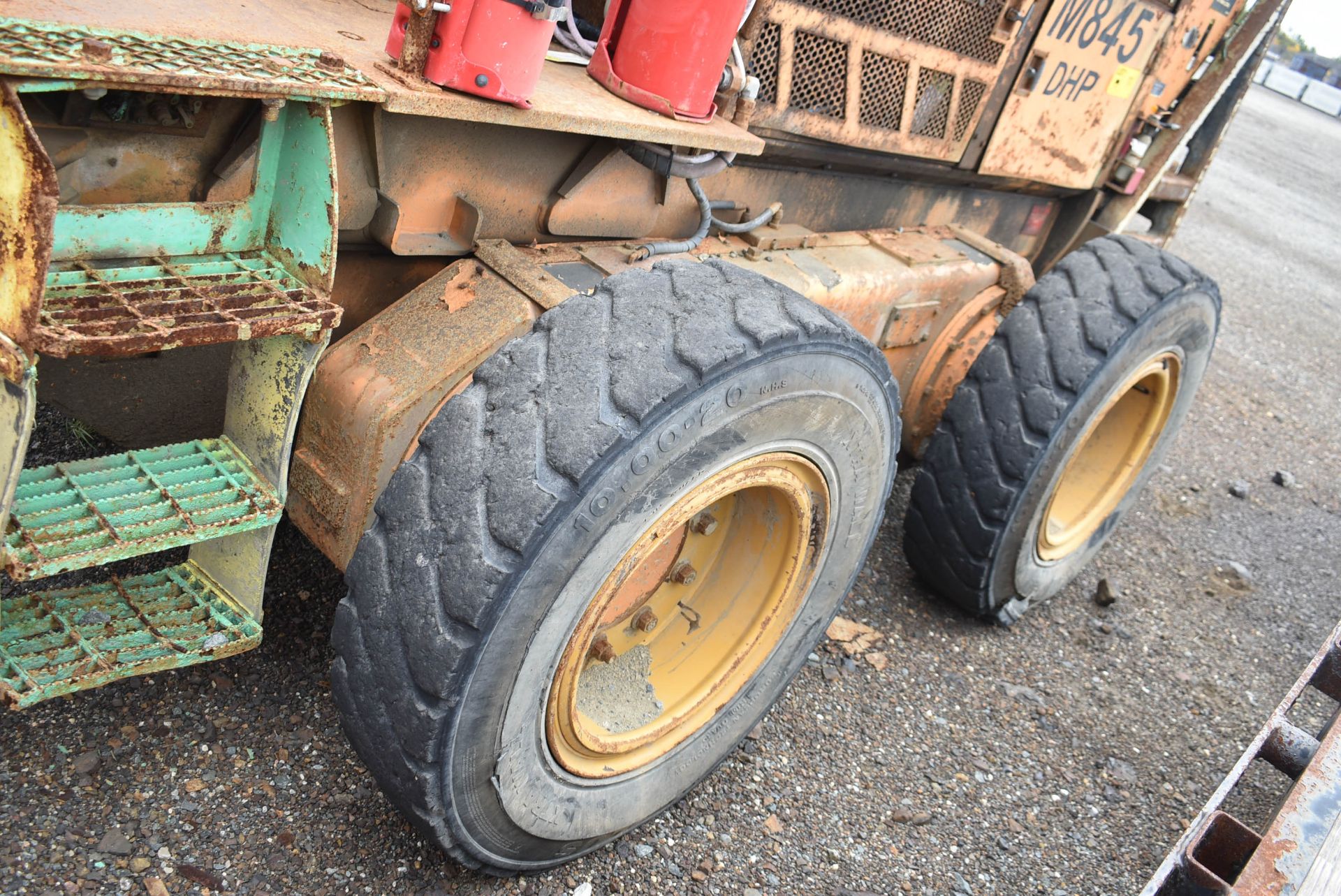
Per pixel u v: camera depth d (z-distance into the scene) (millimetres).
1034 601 3385
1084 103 3367
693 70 2020
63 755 1931
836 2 2418
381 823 2010
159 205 1530
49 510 1570
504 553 1526
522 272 1951
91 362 1833
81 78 1203
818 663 2912
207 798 1946
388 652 1595
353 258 1974
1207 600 3951
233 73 1356
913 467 3953
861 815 2459
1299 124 21719
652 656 2189
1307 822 1646
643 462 1601
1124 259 3047
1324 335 8172
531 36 1654
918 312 2945
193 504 1672
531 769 1785
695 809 2326
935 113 2877
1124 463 3516
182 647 1714
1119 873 2537
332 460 1859
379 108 1715
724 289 1810
